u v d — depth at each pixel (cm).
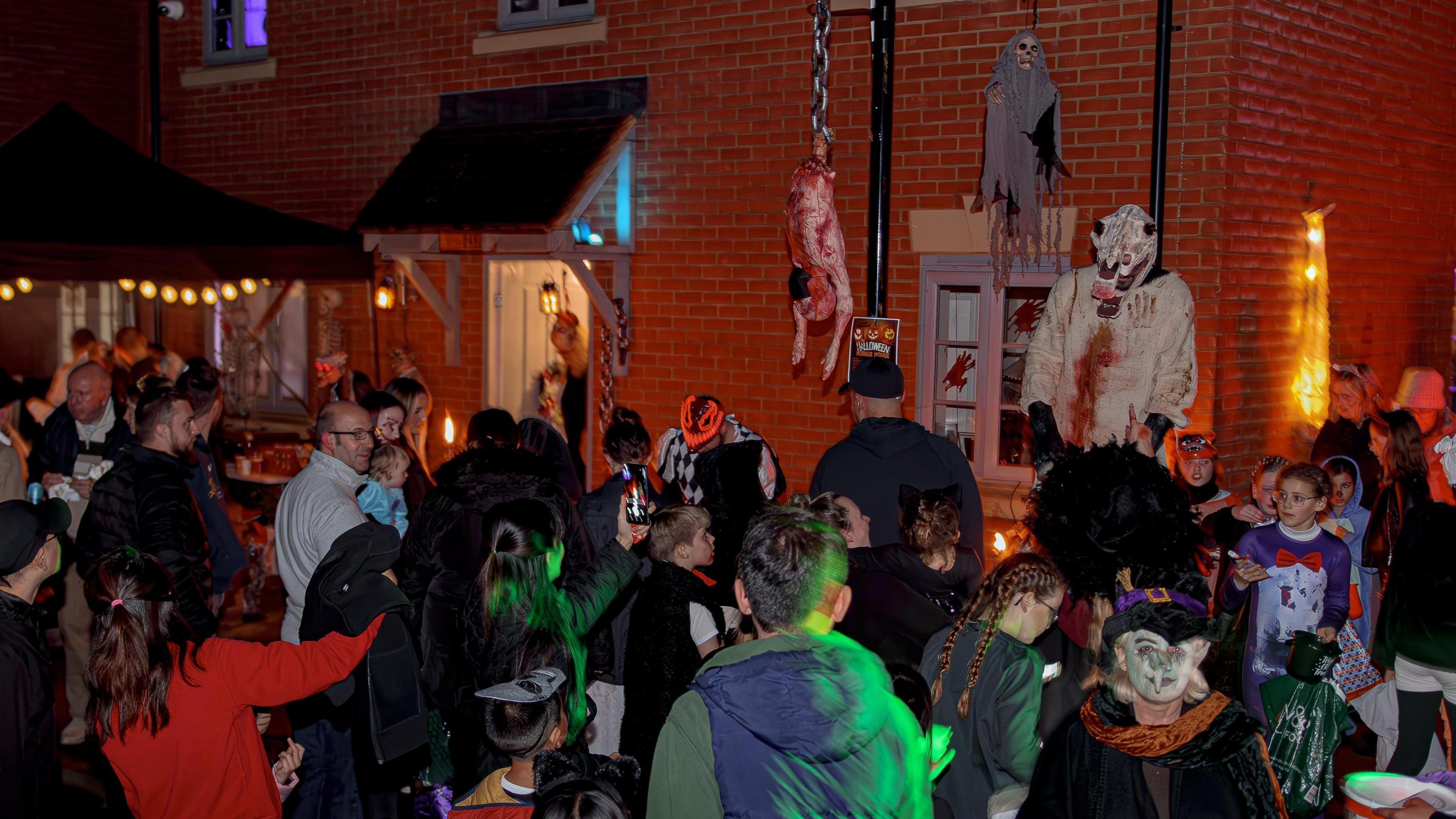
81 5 1350
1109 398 636
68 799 614
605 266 995
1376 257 876
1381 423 709
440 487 527
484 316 1080
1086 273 648
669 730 295
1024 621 378
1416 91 900
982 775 376
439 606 508
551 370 1084
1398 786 347
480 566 506
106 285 1375
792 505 476
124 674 358
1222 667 442
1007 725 368
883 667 295
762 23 895
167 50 1338
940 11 810
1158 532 386
